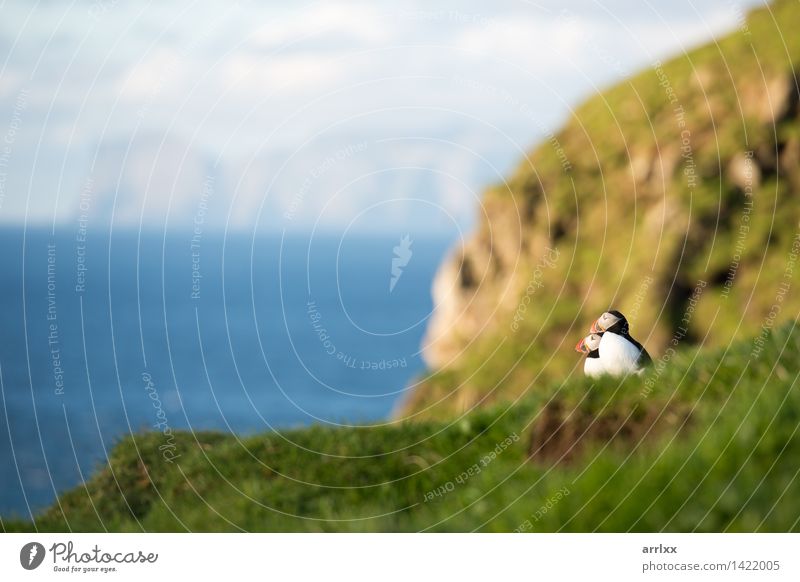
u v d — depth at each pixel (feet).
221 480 55.57
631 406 46.52
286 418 374.02
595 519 40.14
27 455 249.34
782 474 37.01
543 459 46.42
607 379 50.31
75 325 580.71
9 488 218.38
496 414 53.26
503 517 42.70
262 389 456.04
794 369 44.29
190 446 61.00
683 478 39.04
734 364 46.88
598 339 55.36
